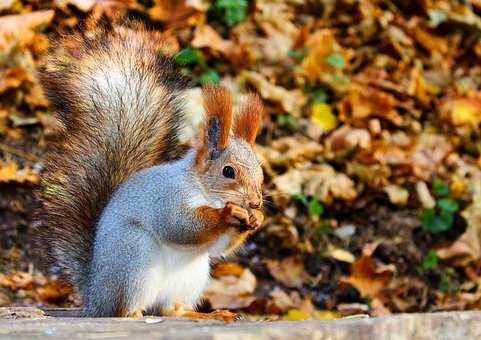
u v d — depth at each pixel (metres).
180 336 5.20
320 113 12.70
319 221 11.72
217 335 5.25
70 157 7.95
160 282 7.08
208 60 12.64
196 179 7.04
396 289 11.26
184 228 6.93
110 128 7.97
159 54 8.37
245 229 6.94
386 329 5.75
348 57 13.51
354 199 11.95
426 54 14.13
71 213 7.84
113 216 7.14
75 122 8.02
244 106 7.36
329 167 12.09
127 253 6.98
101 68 8.12
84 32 8.38
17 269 10.67
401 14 14.60
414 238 11.77
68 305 10.29
